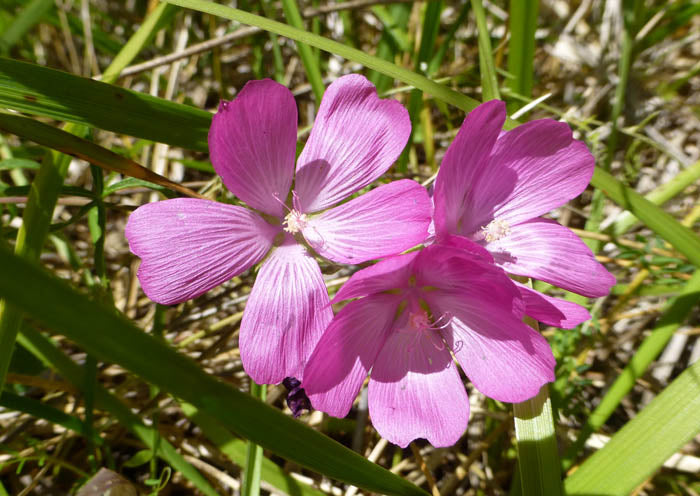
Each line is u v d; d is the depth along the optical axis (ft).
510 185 0.34
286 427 0.28
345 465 0.30
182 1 0.38
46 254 0.52
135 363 0.24
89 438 0.38
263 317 0.33
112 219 0.57
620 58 0.59
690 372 0.35
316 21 0.53
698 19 0.67
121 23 0.62
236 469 0.43
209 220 0.32
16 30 0.42
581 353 0.44
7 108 0.34
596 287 0.34
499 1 0.64
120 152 0.50
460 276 0.31
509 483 0.44
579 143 0.33
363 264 0.39
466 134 0.30
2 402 0.36
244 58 0.64
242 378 0.49
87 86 0.35
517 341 0.32
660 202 0.46
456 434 0.33
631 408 0.48
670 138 0.61
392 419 0.33
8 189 0.38
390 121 0.33
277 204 0.34
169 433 0.44
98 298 0.39
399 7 0.56
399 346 0.34
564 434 0.44
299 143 0.40
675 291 0.46
